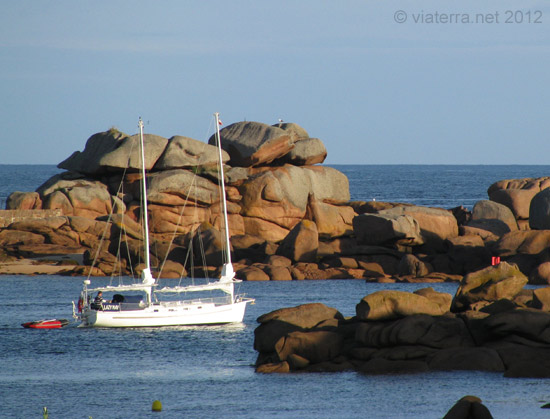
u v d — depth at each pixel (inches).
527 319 5585.6
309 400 5019.7
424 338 5664.4
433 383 5236.2
